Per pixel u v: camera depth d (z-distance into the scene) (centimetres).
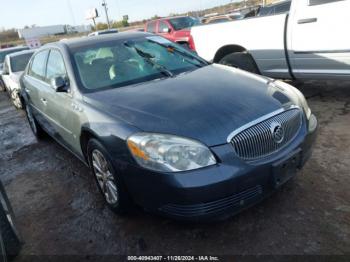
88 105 297
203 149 228
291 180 317
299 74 508
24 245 286
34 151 510
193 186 222
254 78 319
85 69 338
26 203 354
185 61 380
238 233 261
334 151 361
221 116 245
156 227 281
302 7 471
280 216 272
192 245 256
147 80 329
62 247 277
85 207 328
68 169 421
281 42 507
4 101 1002
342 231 247
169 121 243
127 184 258
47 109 417
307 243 241
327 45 455
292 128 268
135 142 240
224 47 594
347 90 556
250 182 235
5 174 440
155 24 1424
